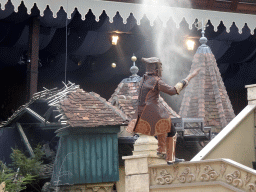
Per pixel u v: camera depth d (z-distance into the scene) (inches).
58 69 990.4
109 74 1043.3
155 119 223.1
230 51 1007.0
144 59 230.5
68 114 421.7
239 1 645.3
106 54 956.6
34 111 507.2
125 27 822.5
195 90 584.7
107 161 424.5
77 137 422.0
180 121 491.8
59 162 415.5
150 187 244.1
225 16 647.8
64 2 567.2
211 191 223.1
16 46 842.8
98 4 583.2
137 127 225.5
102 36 855.7
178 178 236.1
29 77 686.5
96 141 426.0
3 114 1043.9
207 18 634.8
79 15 781.9
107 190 425.7
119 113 440.1
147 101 225.3
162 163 244.5
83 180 415.5
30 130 526.0
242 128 296.7
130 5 596.1
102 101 458.3
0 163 410.3
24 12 694.5
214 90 581.3
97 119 423.5
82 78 1059.3
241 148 292.7
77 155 418.0
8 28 767.7
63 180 410.3
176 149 498.3
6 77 1037.8
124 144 472.7
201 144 510.0
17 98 1054.4
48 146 493.7
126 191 252.8
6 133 489.1
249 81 1143.0
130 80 562.6
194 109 570.3
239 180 210.2
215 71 604.4
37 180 433.7
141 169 248.1
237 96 1176.8
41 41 810.2
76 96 457.1
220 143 282.4
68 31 826.2
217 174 221.6
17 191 358.6
